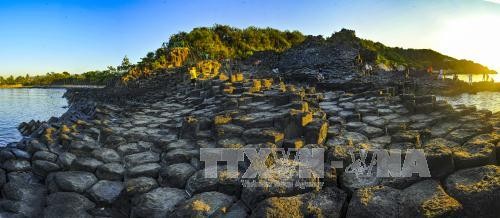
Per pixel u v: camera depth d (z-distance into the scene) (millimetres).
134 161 8375
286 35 77375
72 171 7949
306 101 12617
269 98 13477
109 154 8852
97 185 7391
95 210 6859
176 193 6770
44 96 56281
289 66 42500
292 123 8758
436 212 4891
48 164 8109
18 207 6906
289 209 5309
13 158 8422
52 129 11086
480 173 5547
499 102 21328
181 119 12523
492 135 7434
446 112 10062
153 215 6168
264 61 47531
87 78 82625
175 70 34906
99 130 11195
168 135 10289
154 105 17188
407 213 5070
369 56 46812
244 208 5891
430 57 81375
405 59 76688
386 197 5391
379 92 15133
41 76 105438
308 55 44938
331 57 42375
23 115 29000
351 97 14672
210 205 5898
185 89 21906
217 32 65250
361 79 27547
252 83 17469
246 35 68125
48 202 6938
